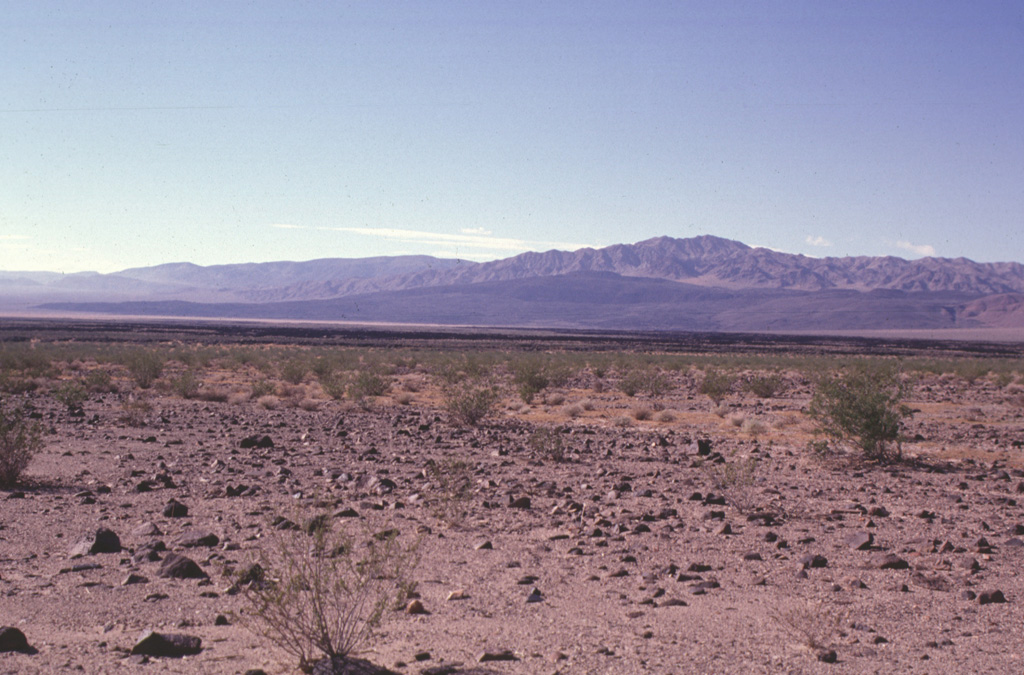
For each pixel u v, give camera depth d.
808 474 16.11
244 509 11.09
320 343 126.19
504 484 13.91
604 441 21.25
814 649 5.88
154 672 5.18
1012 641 6.14
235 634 6.00
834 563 8.70
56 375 46.03
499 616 6.67
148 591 7.11
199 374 51.72
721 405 32.78
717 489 13.79
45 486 12.81
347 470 15.05
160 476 13.26
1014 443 21.41
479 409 25.20
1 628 5.62
